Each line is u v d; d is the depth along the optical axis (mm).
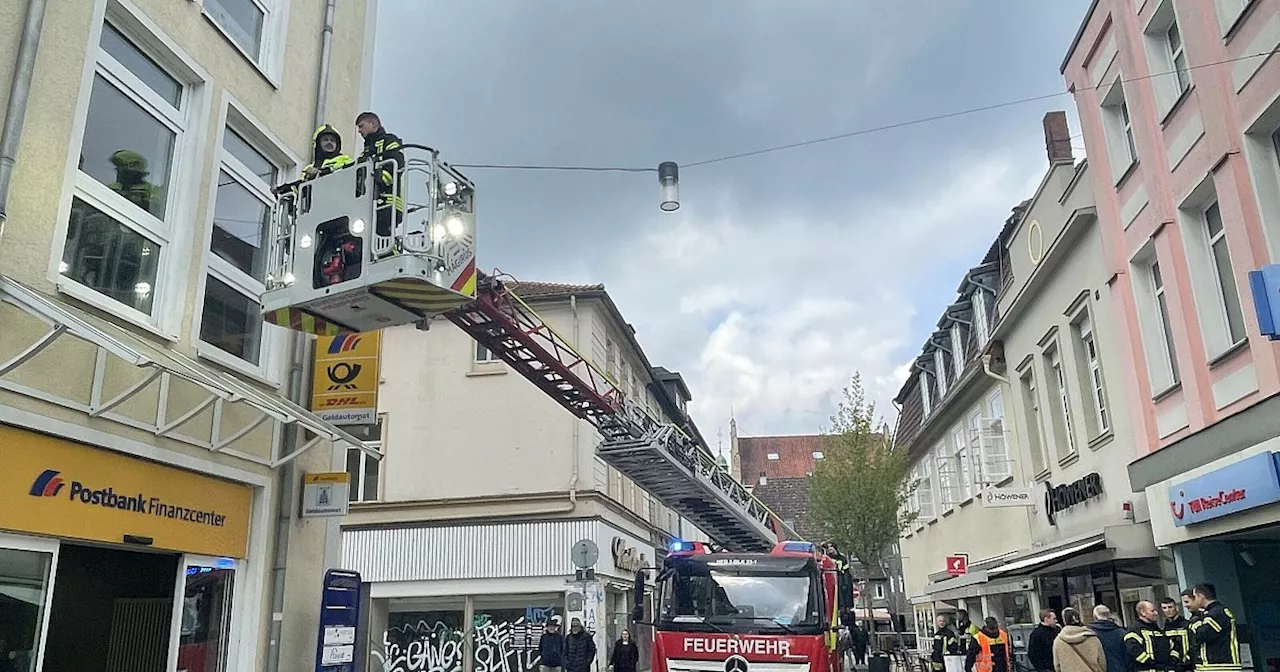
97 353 6660
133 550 7355
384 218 6410
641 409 15578
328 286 6449
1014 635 17641
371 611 21531
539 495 21750
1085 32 14086
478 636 21422
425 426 22875
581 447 22250
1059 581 16859
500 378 23016
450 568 21594
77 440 6461
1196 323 11102
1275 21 9250
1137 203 12672
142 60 7715
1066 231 14781
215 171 8320
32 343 6105
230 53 8703
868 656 21578
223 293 8531
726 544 19125
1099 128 13750
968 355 22953
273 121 9352
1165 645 9273
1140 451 12648
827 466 24594
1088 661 9539
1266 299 8172
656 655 11344
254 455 8523
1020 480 18188
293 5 9961
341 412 9305
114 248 7195
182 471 7621
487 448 22516
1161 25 11867
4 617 5953
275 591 8680
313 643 9281
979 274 21656
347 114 10906
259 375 8625
